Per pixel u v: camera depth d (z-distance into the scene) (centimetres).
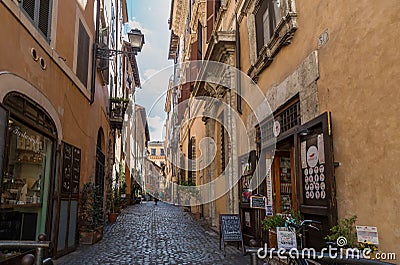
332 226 405
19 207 549
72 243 741
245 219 791
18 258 501
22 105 532
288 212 612
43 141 632
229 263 615
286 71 593
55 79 679
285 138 589
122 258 659
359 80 378
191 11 1670
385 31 337
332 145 422
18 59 511
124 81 2358
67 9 759
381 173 339
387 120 332
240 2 859
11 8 479
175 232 1081
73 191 761
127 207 2527
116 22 1870
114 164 1716
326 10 455
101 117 1230
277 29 596
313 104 481
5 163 461
